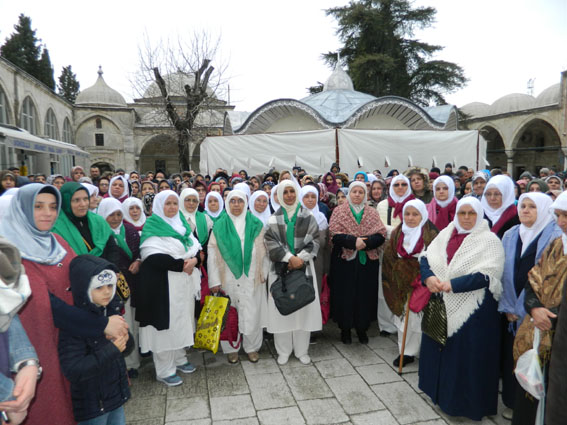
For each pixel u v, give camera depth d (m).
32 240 1.90
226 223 3.66
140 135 30.97
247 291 3.65
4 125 11.66
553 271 2.13
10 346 1.49
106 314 2.03
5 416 1.47
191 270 3.31
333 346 4.06
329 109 14.40
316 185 5.94
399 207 4.38
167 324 3.20
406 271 3.46
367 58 24.08
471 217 2.74
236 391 3.18
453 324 2.72
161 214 3.36
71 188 2.71
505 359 2.85
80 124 29.80
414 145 10.43
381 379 3.34
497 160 33.06
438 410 2.90
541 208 2.61
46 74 35.41
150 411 2.91
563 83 23.92
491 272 2.63
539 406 2.17
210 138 11.12
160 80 15.66
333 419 2.79
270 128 15.08
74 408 1.93
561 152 24.59
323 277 4.27
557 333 1.66
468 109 34.84
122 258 3.37
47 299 1.82
